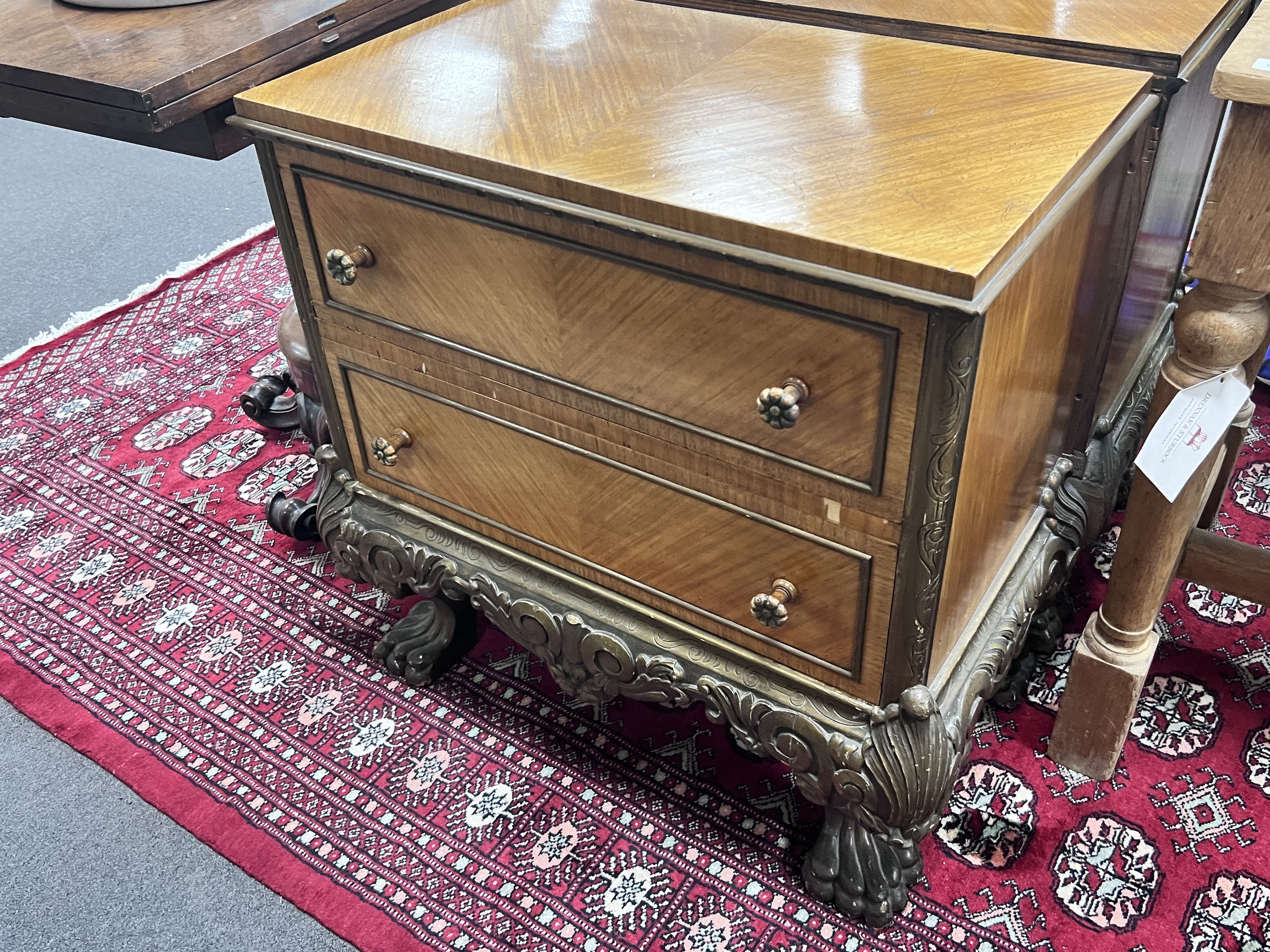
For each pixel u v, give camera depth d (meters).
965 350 0.71
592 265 0.85
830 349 0.77
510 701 1.33
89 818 1.21
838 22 1.13
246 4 1.21
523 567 1.14
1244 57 0.80
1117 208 1.03
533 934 1.07
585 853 1.15
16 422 1.85
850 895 1.06
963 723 0.98
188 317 2.11
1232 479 1.60
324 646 1.42
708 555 0.97
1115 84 0.93
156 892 1.13
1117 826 1.15
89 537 1.61
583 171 0.82
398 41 1.11
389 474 1.20
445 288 0.97
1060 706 1.18
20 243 2.39
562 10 1.19
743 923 1.08
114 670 1.39
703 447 0.90
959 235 0.72
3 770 1.27
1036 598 1.11
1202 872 1.10
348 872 1.14
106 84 1.01
